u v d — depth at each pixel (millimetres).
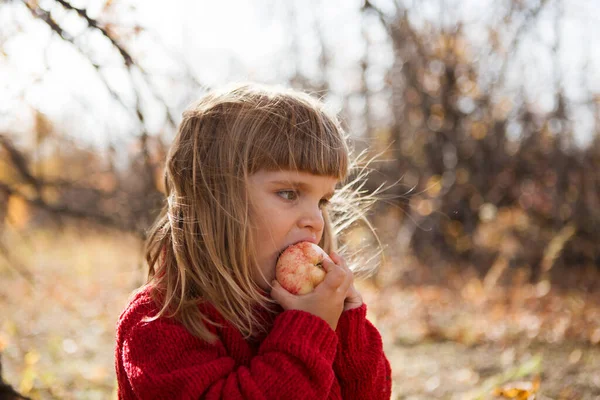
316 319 1609
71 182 3750
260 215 1646
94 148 3582
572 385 3637
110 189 3727
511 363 4215
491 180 8133
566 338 4793
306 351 1545
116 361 1709
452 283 7000
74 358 4539
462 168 8078
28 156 3600
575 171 7855
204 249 1687
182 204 1723
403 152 8109
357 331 1773
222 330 1629
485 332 4996
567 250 7691
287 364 1529
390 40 7504
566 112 7945
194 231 1690
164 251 1756
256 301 1705
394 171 8016
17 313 6043
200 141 1726
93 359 4562
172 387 1496
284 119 1680
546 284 6285
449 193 8062
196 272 1674
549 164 7992
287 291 1654
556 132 7980
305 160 1652
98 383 3891
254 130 1662
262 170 1652
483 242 7820
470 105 8188
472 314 5660
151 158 2641
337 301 1659
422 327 5176
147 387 1520
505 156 8117
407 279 7066
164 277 1712
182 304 1620
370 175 7832
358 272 2627
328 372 1558
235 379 1519
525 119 8109
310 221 1686
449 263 7711
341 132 1826
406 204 7805
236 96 1764
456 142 8094
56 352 4672
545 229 7938
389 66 7828
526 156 8078
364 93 7977
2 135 3268
